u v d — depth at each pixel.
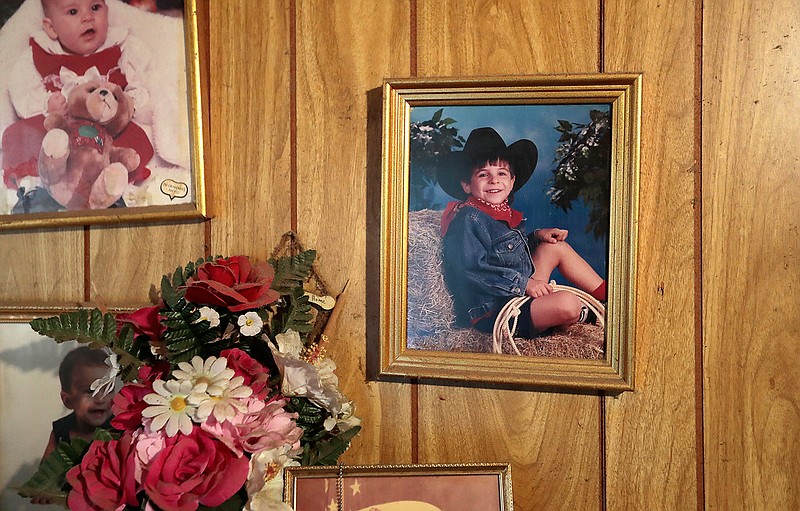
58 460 0.76
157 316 0.80
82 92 0.94
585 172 0.81
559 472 0.84
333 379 0.81
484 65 0.84
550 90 0.81
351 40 0.88
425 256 0.85
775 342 0.78
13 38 0.97
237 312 0.79
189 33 0.88
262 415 0.72
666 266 0.80
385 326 0.85
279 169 0.90
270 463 0.73
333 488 0.76
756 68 0.78
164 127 0.92
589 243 0.81
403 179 0.85
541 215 0.82
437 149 0.85
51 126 0.96
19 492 0.74
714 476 0.79
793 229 0.77
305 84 0.89
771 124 0.77
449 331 0.85
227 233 0.92
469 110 0.84
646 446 0.81
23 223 0.96
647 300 0.81
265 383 0.76
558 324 0.82
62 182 0.96
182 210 0.91
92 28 0.93
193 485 0.66
